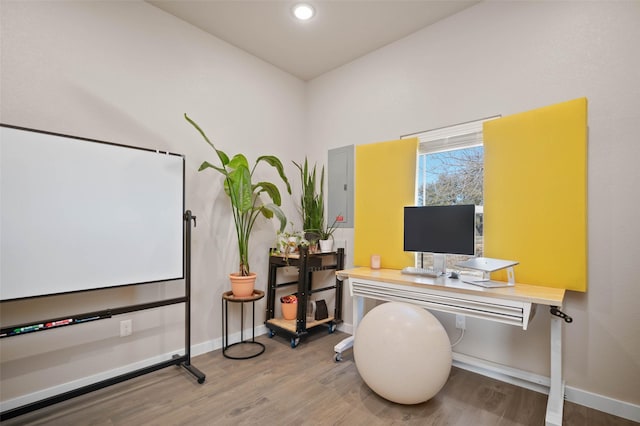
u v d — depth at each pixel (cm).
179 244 235
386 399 201
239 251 296
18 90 191
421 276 241
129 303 234
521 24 226
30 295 173
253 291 284
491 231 230
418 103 279
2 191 167
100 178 199
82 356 213
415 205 275
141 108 242
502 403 200
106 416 184
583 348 198
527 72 222
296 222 363
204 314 277
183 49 268
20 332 161
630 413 183
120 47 232
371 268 285
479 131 245
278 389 215
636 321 183
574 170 197
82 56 215
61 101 206
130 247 210
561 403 182
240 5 249
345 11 255
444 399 204
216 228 287
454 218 232
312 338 310
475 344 243
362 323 210
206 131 282
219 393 209
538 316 216
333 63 338
